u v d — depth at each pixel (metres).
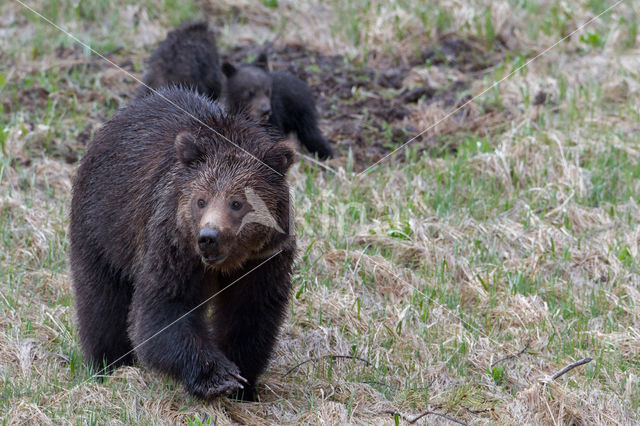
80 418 8.64
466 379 9.98
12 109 16.42
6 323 10.67
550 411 9.14
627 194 14.10
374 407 9.30
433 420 9.04
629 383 9.72
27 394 9.14
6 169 14.15
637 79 17.80
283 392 9.66
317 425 8.88
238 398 9.46
